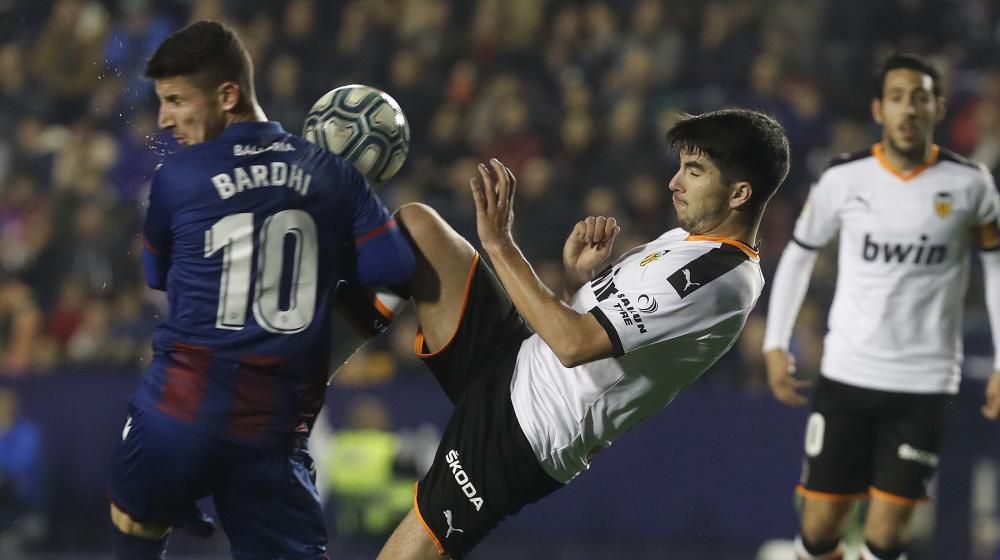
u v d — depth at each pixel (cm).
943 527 3334
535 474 1639
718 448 3456
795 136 4403
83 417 3656
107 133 4672
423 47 4822
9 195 4616
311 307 1452
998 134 4341
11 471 3600
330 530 3525
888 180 2159
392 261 1500
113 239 4300
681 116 1614
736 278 1552
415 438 3550
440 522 1653
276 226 1436
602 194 4097
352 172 1495
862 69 4681
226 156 1436
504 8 4869
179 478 1444
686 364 1593
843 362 2191
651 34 4741
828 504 2209
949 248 2145
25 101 4912
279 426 1450
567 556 3494
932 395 2156
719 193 1557
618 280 1571
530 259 4038
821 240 2234
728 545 3438
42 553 3578
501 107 4500
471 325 1688
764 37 4722
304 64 4806
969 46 4809
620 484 3491
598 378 1592
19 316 4091
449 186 4416
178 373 1434
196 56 1437
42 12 5162
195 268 1427
